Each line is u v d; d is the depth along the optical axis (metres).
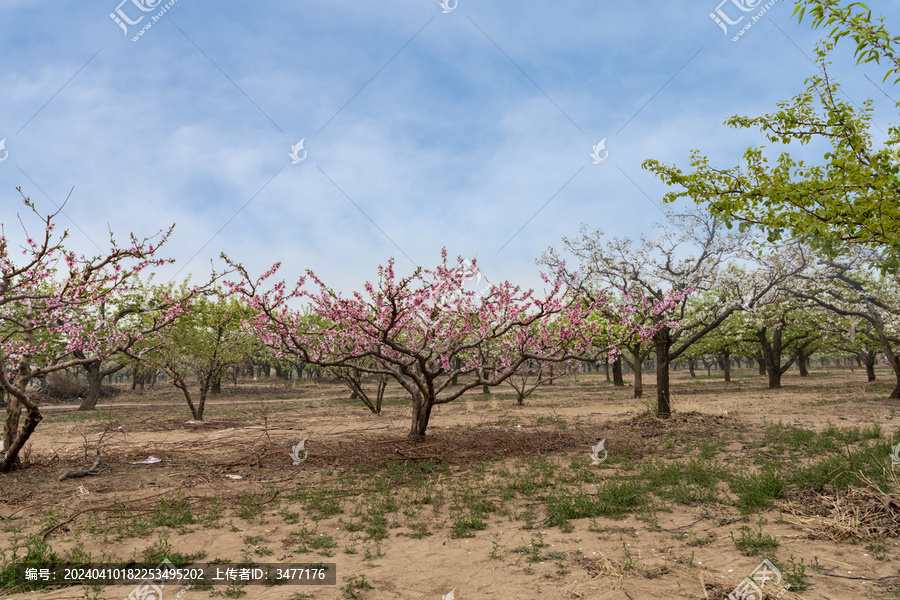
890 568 4.55
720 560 4.82
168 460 10.48
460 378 41.06
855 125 6.64
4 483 8.54
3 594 4.33
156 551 5.28
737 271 17.19
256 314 10.46
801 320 27.84
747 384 34.12
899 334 19.92
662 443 11.20
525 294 10.73
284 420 18.09
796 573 4.42
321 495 7.43
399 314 9.94
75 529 6.09
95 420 19.22
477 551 5.27
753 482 7.04
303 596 4.28
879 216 5.61
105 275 9.44
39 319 10.09
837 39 5.47
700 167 7.59
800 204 6.36
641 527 5.82
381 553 5.25
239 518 6.52
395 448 10.97
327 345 11.83
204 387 19.19
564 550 5.20
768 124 7.25
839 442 10.05
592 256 17.98
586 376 57.28
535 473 8.45
